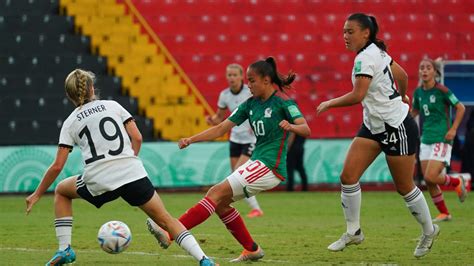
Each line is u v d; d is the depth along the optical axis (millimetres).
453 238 38281
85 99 26844
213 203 28594
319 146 72438
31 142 74500
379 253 32750
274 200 63469
